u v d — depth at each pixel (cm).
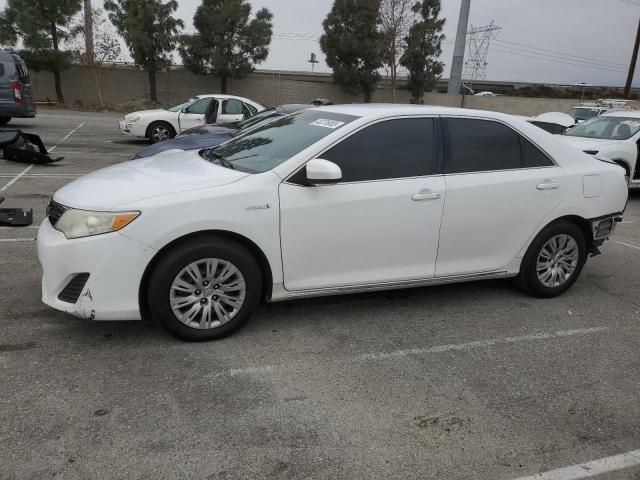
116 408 312
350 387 347
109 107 3125
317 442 293
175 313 376
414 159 433
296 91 3766
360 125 419
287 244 395
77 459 270
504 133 471
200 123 1508
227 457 278
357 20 3606
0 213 651
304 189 395
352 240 413
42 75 3147
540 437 307
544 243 492
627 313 491
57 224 367
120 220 352
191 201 364
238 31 3447
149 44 3156
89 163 1178
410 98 3975
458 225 447
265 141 454
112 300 358
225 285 388
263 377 353
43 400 315
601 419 327
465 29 2158
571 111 2394
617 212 529
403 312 467
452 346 410
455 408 330
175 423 302
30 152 1112
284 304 469
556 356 403
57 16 2867
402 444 295
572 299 518
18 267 520
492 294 518
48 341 383
